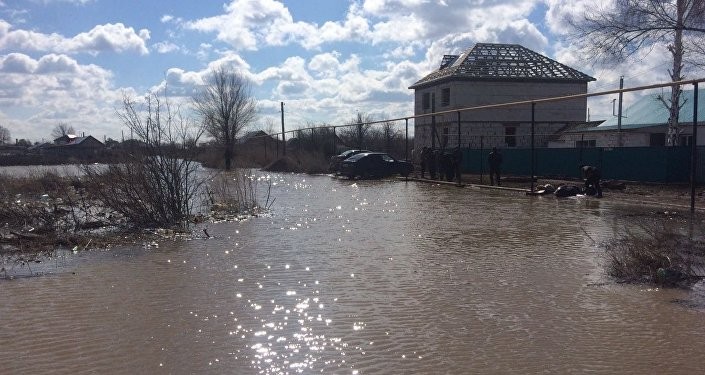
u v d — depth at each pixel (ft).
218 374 15.05
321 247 33.17
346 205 57.41
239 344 17.21
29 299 22.44
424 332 18.13
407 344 17.10
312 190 78.13
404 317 19.63
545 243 33.76
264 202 60.18
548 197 64.90
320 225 42.68
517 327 18.54
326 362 15.78
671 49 81.51
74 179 77.92
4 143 387.96
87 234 39.47
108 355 16.49
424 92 152.25
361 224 42.93
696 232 36.06
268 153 170.81
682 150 71.77
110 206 44.11
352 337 17.72
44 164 200.54
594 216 46.42
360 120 191.83
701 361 15.74
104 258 30.89
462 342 17.24
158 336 17.99
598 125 128.36
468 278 25.04
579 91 139.44
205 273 26.71
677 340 17.30
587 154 83.97
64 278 26.11
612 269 25.96
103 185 45.34
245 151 181.68
